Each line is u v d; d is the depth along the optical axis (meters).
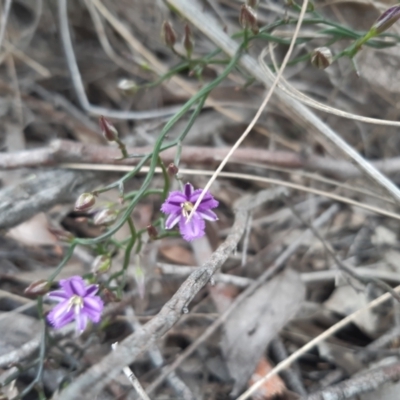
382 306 0.26
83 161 0.29
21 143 0.33
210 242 0.30
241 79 0.36
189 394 0.23
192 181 0.32
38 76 0.36
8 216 0.27
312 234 0.30
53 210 0.30
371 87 0.34
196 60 0.29
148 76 0.37
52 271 0.28
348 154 0.26
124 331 0.26
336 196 0.28
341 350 0.25
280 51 0.37
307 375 0.24
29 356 0.24
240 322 0.25
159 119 0.36
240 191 0.32
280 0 0.35
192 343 0.25
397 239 0.30
